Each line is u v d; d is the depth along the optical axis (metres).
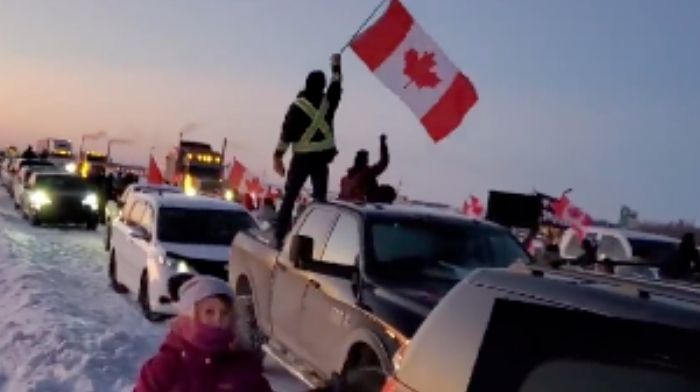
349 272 7.11
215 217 13.70
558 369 3.11
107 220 21.53
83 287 14.81
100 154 55.75
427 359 3.57
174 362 3.77
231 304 3.85
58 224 28.98
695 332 2.90
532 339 3.21
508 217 12.66
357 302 6.77
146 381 3.78
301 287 7.91
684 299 3.10
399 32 10.42
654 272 9.54
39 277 14.44
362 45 10.47
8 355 9.26
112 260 15.17
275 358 8.36
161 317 12.32
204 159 42.91
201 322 3.79
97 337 10.05
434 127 10.56
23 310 11.67
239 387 3.80
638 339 2.99
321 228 8.20
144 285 12.73
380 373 6.09
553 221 18.30
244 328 3.93
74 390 8.12
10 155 58.38
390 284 6.88
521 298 3.34
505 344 3.27
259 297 8.98
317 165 10.11
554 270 3.60
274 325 8.51
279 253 8.73
